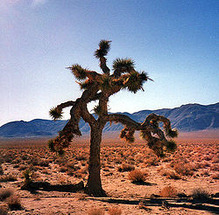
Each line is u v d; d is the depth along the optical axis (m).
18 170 23.53
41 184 12.77
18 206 7.52
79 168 25.94
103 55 13.37
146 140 12.57
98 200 9.23
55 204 8.11
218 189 13.53
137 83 10.17
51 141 10.86
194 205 7.70
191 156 37.78
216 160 29.28
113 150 53.69
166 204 7.83
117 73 12.46
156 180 18.08
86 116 11.91
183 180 17.81
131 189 14.41
